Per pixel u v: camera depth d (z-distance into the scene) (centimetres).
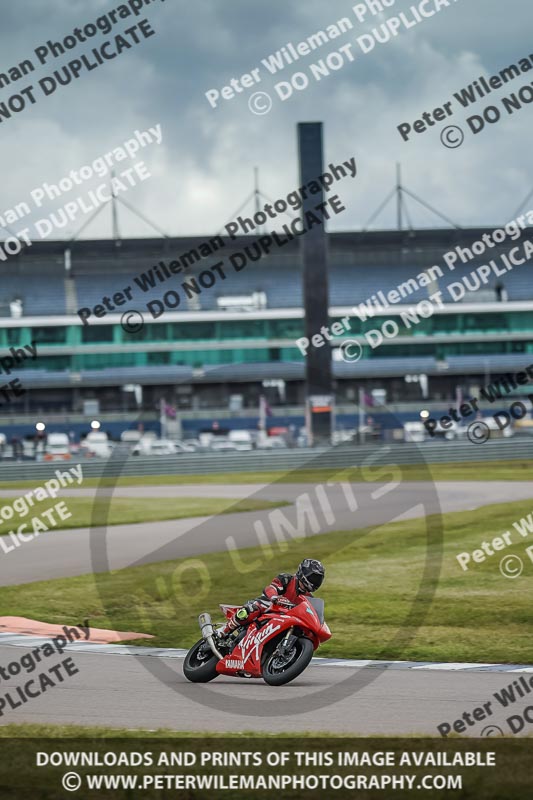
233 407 15225
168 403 15512
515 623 2648
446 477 7544
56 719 1612
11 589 3250
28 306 16450
